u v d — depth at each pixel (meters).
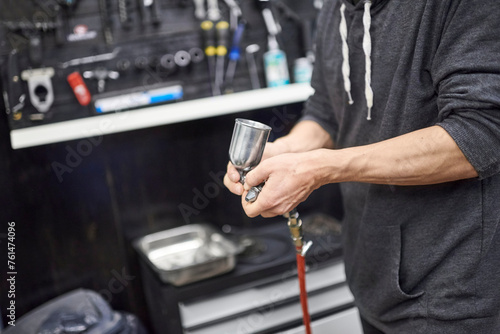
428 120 0.97
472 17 0.85
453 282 0.97
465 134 0.85
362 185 1.12
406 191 1.01
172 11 1.96
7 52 1.75
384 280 1.08
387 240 1.06
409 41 0.94
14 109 1.76
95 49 1.86
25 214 1.90
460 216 0.95
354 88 1.09
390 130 1.00
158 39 1.95
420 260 1.01
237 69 2.08
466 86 0.84
